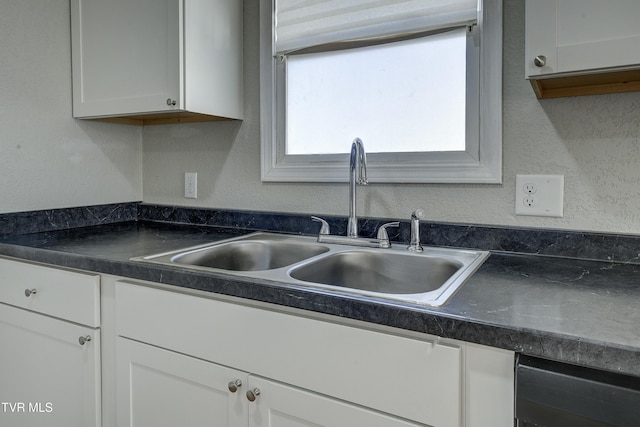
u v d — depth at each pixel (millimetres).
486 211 1281
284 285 891
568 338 626
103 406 1195
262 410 916
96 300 1172
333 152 1537
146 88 1492
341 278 1258
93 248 1287
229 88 1611
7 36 1490
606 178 1124
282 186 1621
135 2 1500
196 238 1485
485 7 1243
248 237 1519
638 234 1093
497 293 842
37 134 1587
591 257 1135
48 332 1262
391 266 1271
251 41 1657
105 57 1585
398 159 1407
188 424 1029
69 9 1669
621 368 593
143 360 1088
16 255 1321
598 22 857
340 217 1491
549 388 630
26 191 1564
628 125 1094
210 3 1511
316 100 1558
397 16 1376
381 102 1449
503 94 1233
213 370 979
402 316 755
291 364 878
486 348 702
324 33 1498
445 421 732
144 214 1949
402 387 766
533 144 1203
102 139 1810
